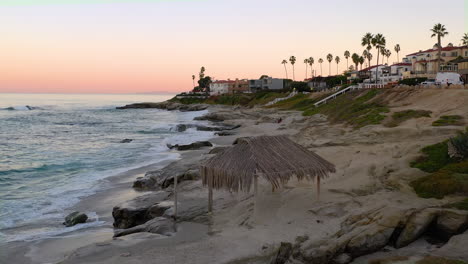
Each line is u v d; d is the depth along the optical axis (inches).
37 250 617.6
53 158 1512.1
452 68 3240.7
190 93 6924.2
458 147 790.5
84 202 897.5
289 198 703.1
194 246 522.6
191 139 2003.0
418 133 1138.0
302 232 547.5
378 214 530.0
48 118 3887.8
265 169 601.0
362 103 2119.8
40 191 999.6
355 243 460.8
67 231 711.1
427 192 647.1
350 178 795.4
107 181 1094.4
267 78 6378.0
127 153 1609.3
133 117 4116.6
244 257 478.3
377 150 989.2
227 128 2514.8
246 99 5036.9
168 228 607.8
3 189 1019.9
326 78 5241.1
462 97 1513.3
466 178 644.1
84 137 2301.9
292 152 665.6
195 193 804.6
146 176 1063.0
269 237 538.6
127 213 721.6
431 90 1819.6
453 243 450.3
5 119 3668.8
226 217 649.6
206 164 661.9
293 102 3604.8
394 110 1659.7
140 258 486.6
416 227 481.4
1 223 757.3
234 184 616.7
